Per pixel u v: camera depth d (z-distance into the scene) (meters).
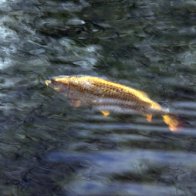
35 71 14.30
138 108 11.57
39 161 10.72
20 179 10.22
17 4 19.03
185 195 9.70
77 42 16.20
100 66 14.62
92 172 10.37
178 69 14.45
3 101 12.79
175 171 10.35
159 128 11.49
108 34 16.83
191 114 12.04
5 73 14.14
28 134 11.57
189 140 11.16
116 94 11.70
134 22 17.75
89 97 11.95
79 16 18.22
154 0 19.61
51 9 18.73
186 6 19.00
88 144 11.19
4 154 10.93
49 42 16.19
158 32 16.97
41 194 9.84
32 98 12.89
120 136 11.36
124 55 15.34
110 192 9.83
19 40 16.27
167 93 13.07
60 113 12.19
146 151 10.91
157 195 9.72
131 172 10.34
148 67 14.58
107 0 19.62
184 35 16.75
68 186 10.02
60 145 11.19
